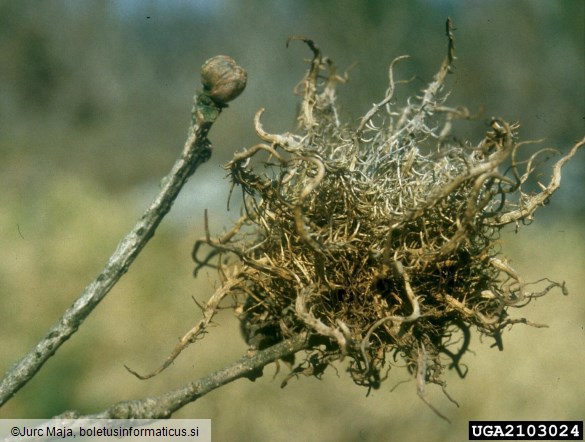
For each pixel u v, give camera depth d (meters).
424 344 1.37
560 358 4.65
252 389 4.72
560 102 8.32
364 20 8.90
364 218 1.38
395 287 1.36
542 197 1.39
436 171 1.50
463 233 1.28
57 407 4.84
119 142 12.62
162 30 12.83
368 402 4.59
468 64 8.54
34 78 13.27
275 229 1.40
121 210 8.34
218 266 1.44
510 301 1.36
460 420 4.45
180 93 12.98
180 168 1.26
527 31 8.47
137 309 5.77
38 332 5.77
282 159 1.29
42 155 11.89
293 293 1.39
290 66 10.23
